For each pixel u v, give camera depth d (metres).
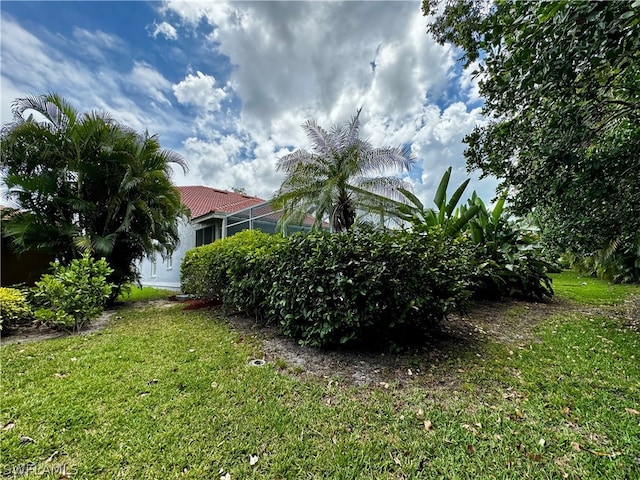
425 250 3.82
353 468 1.89
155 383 2.94
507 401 2.61
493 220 6.82
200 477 1.81
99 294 5.39
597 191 3.19
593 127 3.05
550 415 2.39
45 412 2.41
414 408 2.52
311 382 2.98
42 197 7.02
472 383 2.93
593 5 2.15
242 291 5.18
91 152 7.40
